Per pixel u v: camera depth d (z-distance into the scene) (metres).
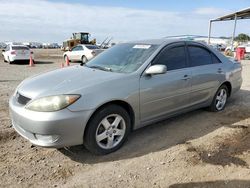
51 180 3.41
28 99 3.77
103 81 3.96
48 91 3.70
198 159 3.89
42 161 3.83
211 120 5.49
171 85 4.66
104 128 3.95
